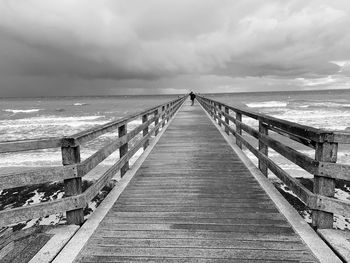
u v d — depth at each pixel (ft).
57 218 28.07
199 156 21.90
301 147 62.23
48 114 174.40
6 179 8.46
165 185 15.14
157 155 22.52
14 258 8.54
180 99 86.99
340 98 295.69
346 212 8.87
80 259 8.41
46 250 8.75
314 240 9.17
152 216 11.32
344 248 8.57
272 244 9.11
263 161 15.60
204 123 45.16
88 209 26.94
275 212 11.55
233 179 16.02
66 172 9.74
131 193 13.96
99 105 271.28
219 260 8.31
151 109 27.58
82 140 10.32
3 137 83.61
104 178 12.57
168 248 8.97
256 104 210.59
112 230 10.18
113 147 14.10
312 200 9.57
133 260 8.36
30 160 53.42
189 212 11.66
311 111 141.79
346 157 52.34
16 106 279.28
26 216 8.96
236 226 10.37
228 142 27.40
